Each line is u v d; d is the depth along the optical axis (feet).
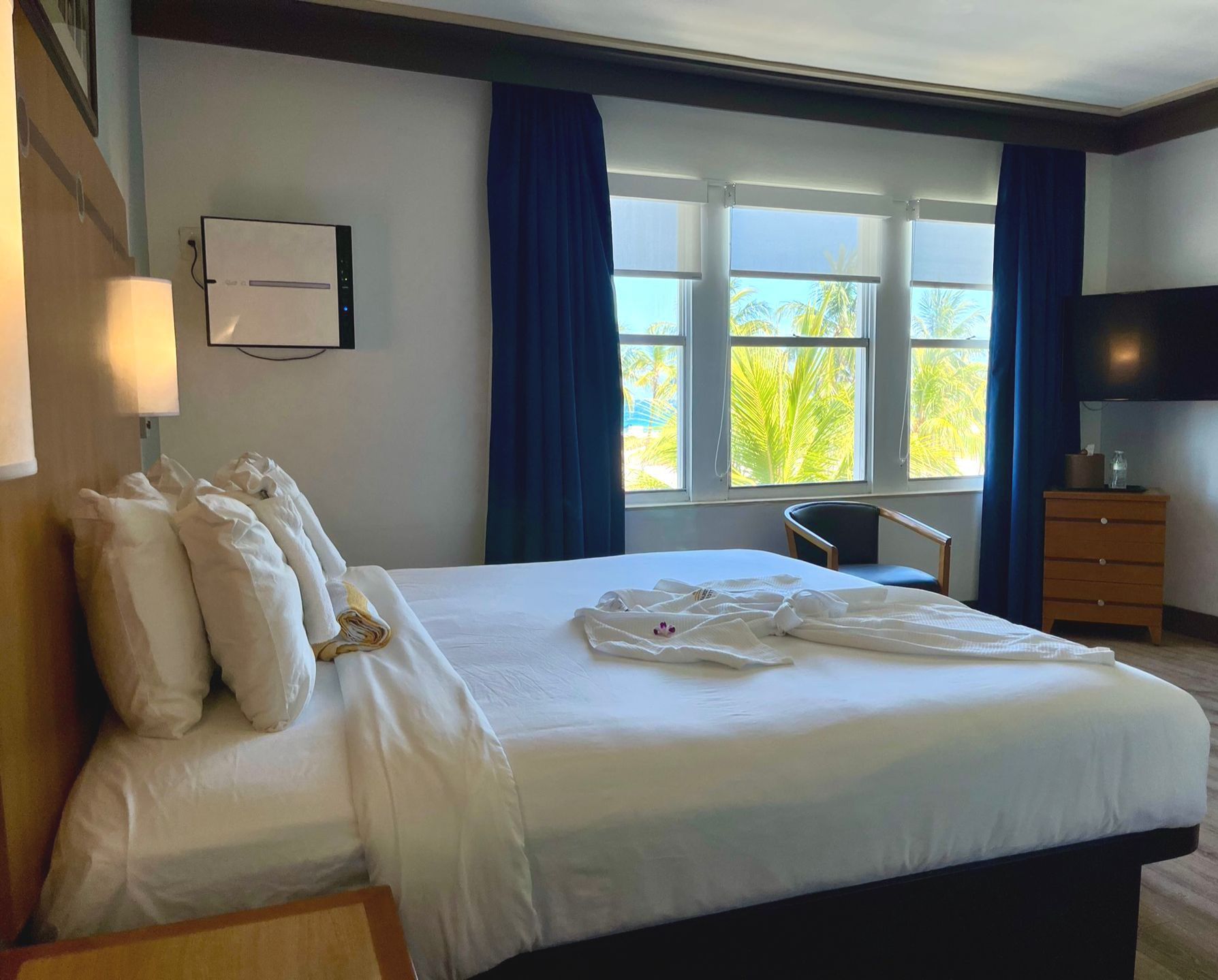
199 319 11.03
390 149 11.78
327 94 11.45
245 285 10.79
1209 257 14.52
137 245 10.05
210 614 4.69
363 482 11.97
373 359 11.89
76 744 4.24
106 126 7.83
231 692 5.21
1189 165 14.78
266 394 11.42
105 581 4.33
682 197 13.35
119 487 5.04
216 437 11.23
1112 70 12.89
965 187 15.30
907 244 14.99
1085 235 16.06
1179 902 6.99
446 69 11.46
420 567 12.35
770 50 12.08
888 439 15.25
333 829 3.96
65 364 4.29
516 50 11.72
